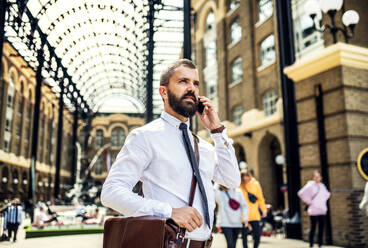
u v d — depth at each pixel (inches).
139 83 1444.4
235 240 233.6
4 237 440.8
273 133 687.1
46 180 1740.9
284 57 411.5
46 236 500.7
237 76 872.9
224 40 924.6
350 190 295.0
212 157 60.5
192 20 1131.3
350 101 309.9
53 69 970.1
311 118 343.6
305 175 345.4
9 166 1289.4
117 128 2465.6
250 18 807.7
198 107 65.1
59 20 778.2
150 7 644.1
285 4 429.4
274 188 737.0
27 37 700.7
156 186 53.4
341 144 307.9
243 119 800.3
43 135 1707.7
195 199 53.4
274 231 479.8
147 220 44.8
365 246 283.6
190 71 58.3
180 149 55.5
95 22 882.1
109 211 856.9
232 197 223.0
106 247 49.6
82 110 1587.1
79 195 1098.7
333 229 309.1
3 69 1207.6
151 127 56.0
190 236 51.7
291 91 401.7
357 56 312.8
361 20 356.2
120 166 52.5
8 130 1296.8
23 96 1435.8
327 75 326.6
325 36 364.8
